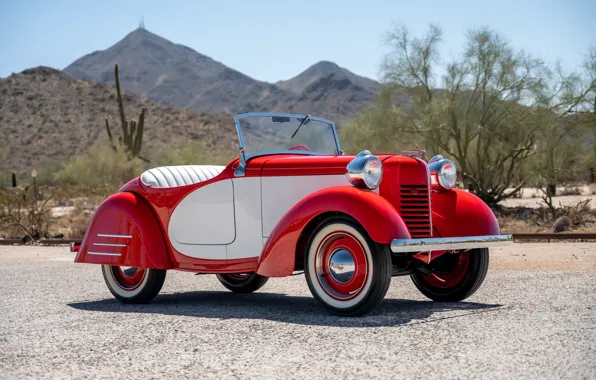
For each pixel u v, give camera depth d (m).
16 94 107.56
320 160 6.85
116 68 39.56
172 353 5.14
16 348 5.46
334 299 6.41
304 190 6.88
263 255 6.71
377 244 6.16
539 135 21.62
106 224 7.83
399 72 24.38
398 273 6.90
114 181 38.38
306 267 6.56
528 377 4.27
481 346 5.04
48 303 7.78
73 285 9.31
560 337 5.25
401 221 6.17
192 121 106.25
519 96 21.88
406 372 4.44
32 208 19.22
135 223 7.64
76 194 33.69
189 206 7.50
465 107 22.47
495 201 21.83
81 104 106.19
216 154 53.81
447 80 22.44
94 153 40.06
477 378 4.27
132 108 106.62
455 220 7.11
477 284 7.18
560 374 4.30
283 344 5.31
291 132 7.80
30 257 13.37
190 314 6.80
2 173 53.84
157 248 7.55
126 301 7.73
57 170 56.69
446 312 6.51
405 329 5.70
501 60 21.88
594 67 21.52
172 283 9.65
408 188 6.68
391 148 24.88
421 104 24.17
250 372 4.57
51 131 98.94
